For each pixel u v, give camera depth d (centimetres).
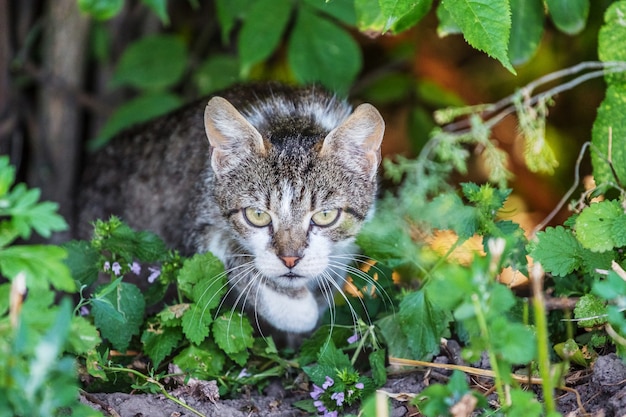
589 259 444
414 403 398
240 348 475
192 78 786
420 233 526
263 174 488
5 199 334
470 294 335
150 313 529
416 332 462
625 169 509
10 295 331
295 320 516
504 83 801
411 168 558
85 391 441
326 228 490
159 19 815
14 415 321
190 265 482
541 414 382
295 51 648
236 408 457
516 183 786
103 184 651
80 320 373
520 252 463
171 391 459
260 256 488
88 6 571
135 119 722
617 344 418
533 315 472
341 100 577
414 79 783
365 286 514
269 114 543
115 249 494
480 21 432
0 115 741
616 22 518
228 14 661
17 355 312
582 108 761
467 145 744
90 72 812
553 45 745
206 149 568
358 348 473
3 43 729
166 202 600
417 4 456
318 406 447
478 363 458
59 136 770
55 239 693
